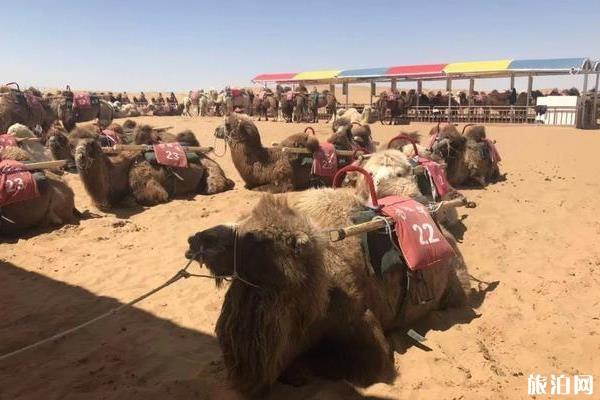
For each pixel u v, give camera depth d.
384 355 4.39
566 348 4.89
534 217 9.28
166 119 36.03
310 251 3.85
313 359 4.40
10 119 17.27
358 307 4.31
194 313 6.01
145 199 10.80
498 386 4.32
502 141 22.02
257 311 3.76
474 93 37.03
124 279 7.16
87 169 10.10
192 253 3.90
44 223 9.41
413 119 33.31
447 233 5.98
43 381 4.72
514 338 5.14
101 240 8.81
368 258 4.55
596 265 7.01
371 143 12.93
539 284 6.41
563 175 13.61
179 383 4.48
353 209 4.82
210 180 11.84
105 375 4.78
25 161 9.89
